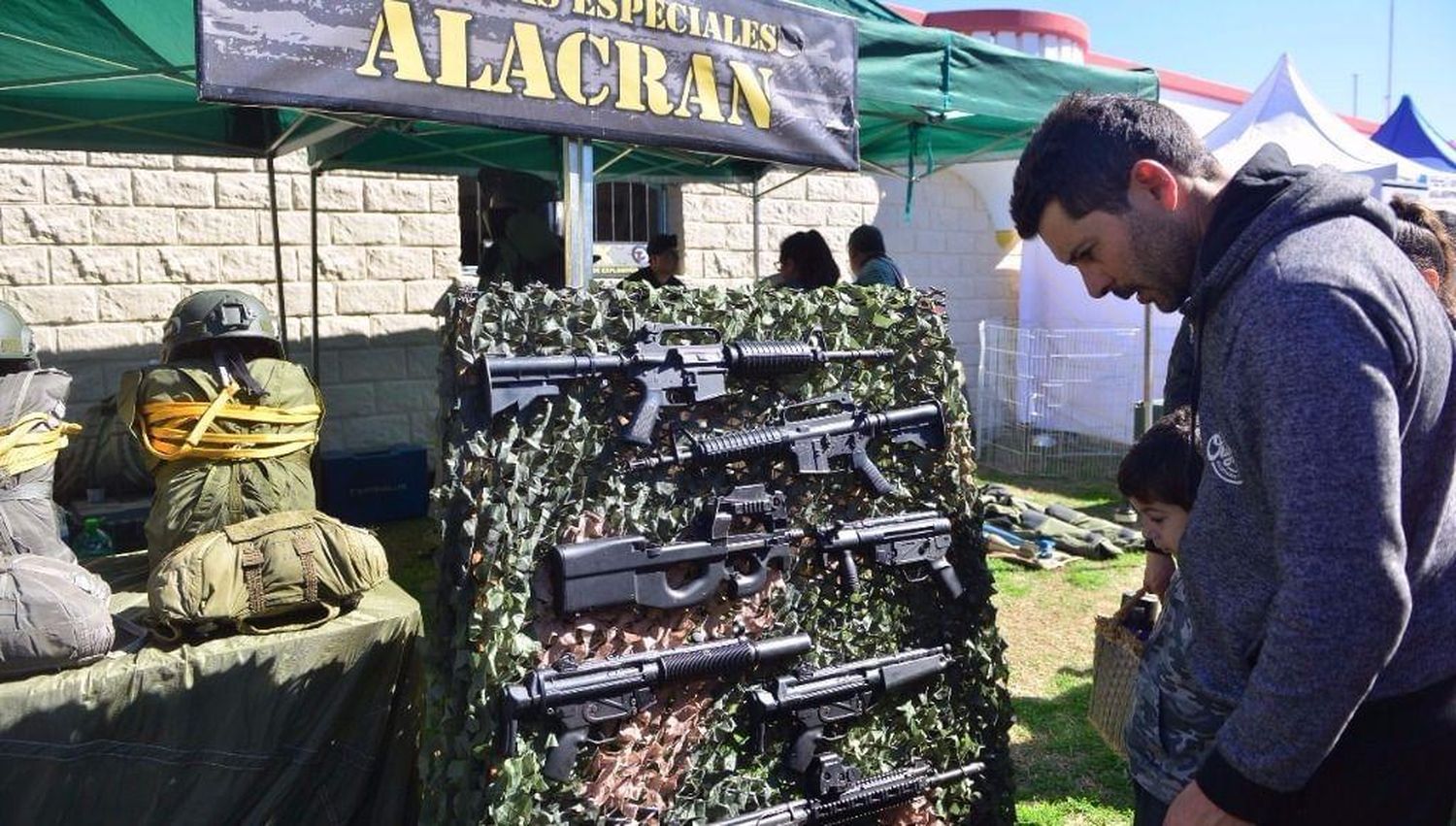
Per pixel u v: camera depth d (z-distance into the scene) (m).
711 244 8.84
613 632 2.35
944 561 2.83
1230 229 1.50
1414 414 1.43
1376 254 1.40
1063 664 4.61
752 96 3.30
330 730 2.64
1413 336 1.37
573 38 2.88
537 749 2.21
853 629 2.72
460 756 2.15
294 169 6.89
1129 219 1.60
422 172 6.98
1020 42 10.66
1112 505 7.75
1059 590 5.66
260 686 2.54
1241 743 1.44
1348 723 1.58
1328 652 1.32
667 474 2.45
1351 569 1.30
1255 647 1.60
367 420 7.29
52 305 6.18
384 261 7.29
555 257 5.04
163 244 6.50
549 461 2.27
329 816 2.67
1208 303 1.53
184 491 2.97
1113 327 9.57
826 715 2.62
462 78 2.70
